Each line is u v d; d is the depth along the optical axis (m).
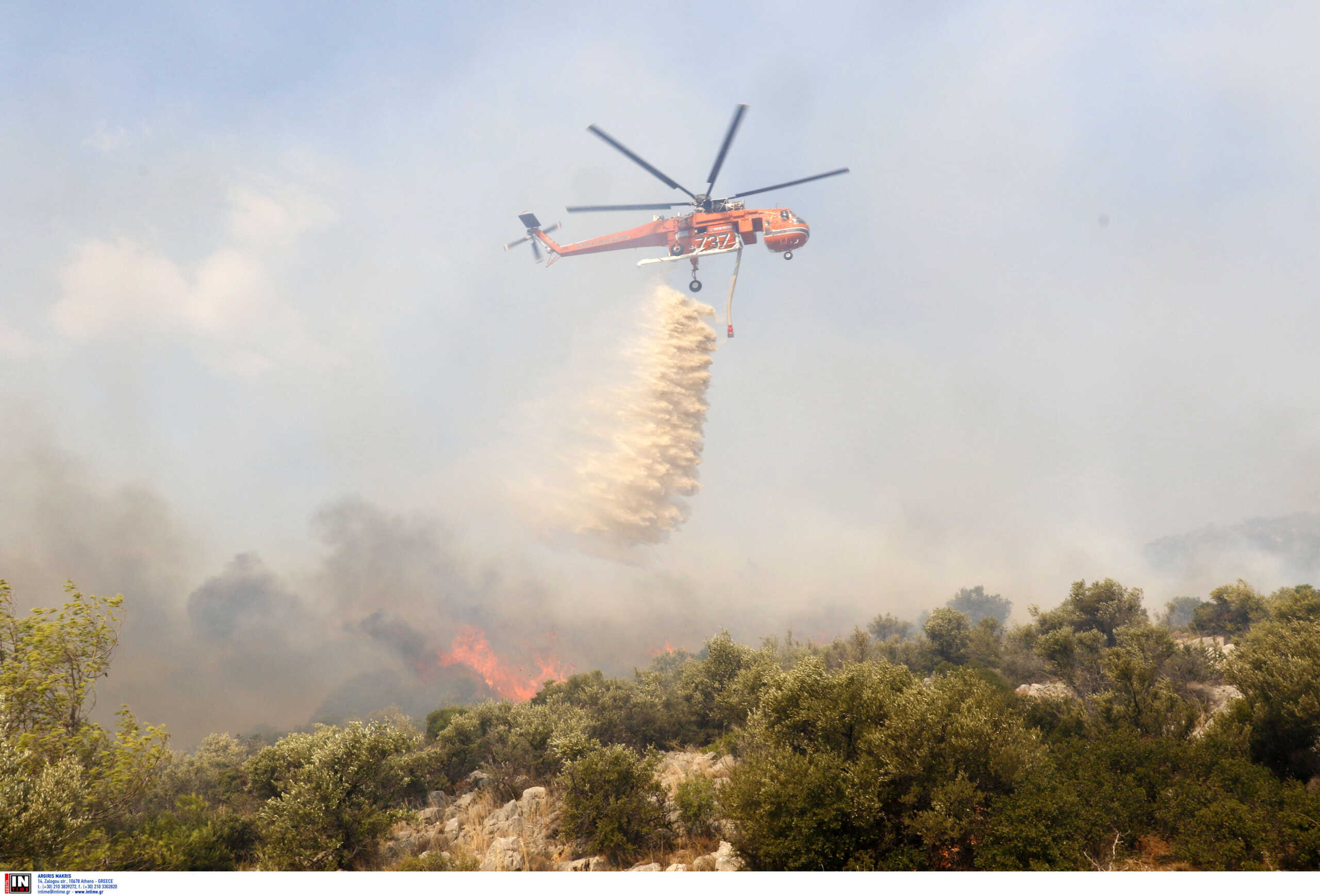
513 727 38.16
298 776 26.05
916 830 17.69
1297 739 20.86
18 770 19.73
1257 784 18.58
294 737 31.38
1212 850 16.84
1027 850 16.73
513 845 24.45
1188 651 38.38
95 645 24.62
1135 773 20.39
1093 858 17.56
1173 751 21.06
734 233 47.34
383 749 26.03
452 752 40.22
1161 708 25.92
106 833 22.83
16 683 22.98
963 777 18.27
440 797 35.78
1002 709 21.44
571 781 25.83
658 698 47.38
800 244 48.09
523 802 29.92
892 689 24.33
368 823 24.27
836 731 22.06
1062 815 17.73
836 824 18.23
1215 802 18.17
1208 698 34.81
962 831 17.38
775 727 23.86
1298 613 41.75
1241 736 21.77
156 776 25.91
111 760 23.19
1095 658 38.88
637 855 23.44
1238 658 24.77
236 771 39.88
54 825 18.47
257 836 26.86
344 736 25.98
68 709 23.61
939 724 19.23
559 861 23.61
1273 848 16.44
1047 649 39.72
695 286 50.59
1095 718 27.61
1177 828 18.08
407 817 25.72
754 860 19.14
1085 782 20.20
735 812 19.61
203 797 37.28
